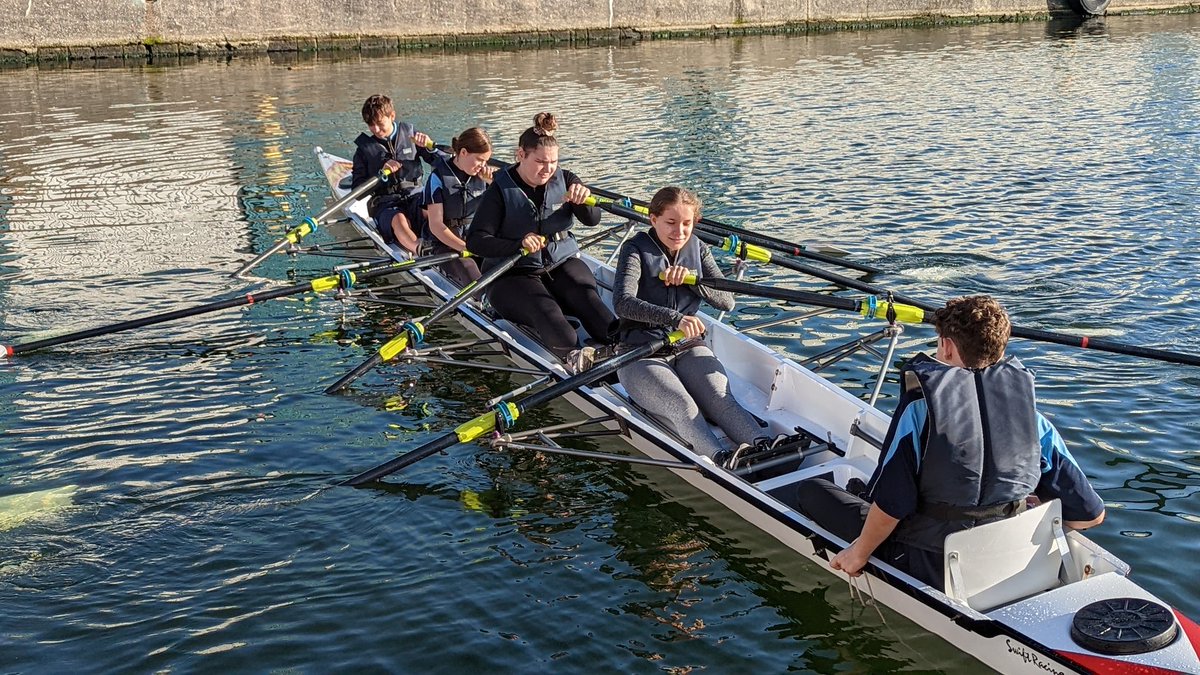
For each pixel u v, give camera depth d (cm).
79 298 1025
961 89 2134
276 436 735
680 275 661
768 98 2066
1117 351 735
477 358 874
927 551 468
